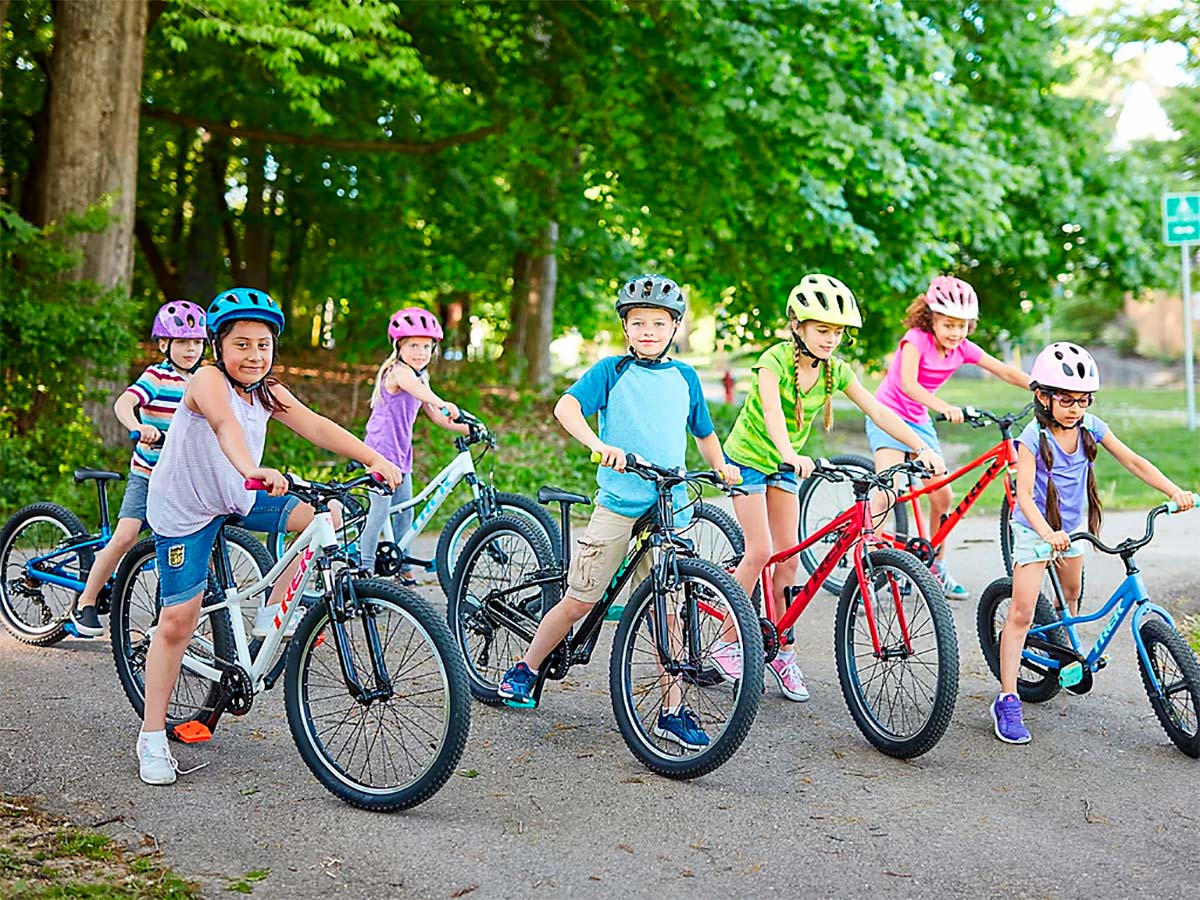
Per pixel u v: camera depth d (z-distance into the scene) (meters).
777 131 13.97
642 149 14.77
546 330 20.52
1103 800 4.53
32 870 3.65
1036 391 5.21
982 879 3.82
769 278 16.77
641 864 3.89
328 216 19.77
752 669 4.46
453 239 19.73
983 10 18.36
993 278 20.06
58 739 4.97
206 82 17.39
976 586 8.12
